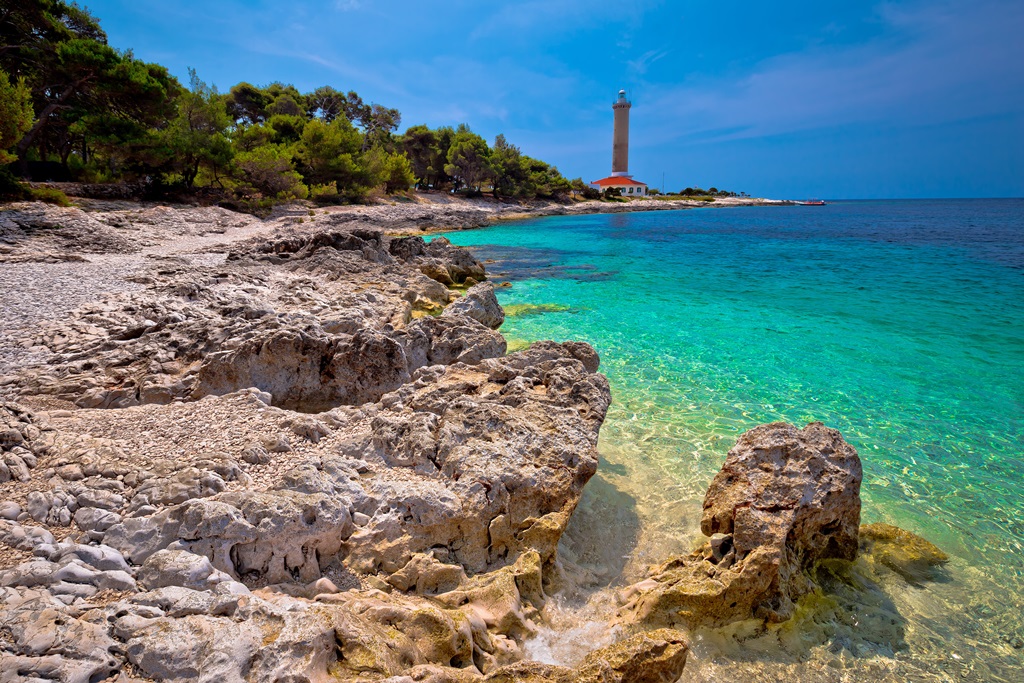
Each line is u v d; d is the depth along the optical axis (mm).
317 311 15867
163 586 4938
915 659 6180
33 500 5906
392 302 18922
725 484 7477
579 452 8164
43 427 7672
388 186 76812
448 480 7254
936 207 142875
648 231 61906
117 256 24828
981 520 8695
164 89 43812
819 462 7281
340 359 11312
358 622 4875
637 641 5371
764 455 7492
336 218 51531
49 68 39594
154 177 47344
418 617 5293
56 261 21797
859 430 11664
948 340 17906
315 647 4344
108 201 40375
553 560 7195
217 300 15969
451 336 13555
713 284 28297
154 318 14023
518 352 11570
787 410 12609
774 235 56594
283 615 4578
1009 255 38625
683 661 5410
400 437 7883
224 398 9359
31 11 39062
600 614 6738
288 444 7652
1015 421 12023
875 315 21422
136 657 4082
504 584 6301
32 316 14172
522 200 97250
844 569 7445
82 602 4672
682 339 18078
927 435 11430
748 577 6434
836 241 49812
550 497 7473
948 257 37969
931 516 8805
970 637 6492
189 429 8062
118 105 43594
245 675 4051
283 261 24531
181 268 20734
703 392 13633
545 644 6184
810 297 24938
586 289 26969
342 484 6781
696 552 7312
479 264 29156
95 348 12188
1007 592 7195
